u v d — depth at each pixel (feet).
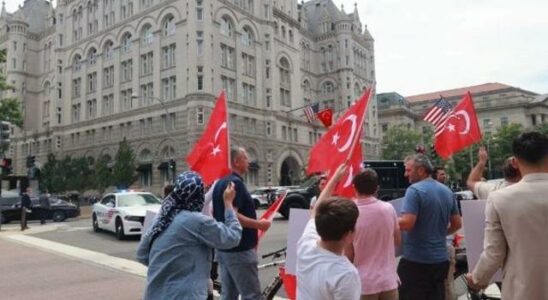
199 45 148.87
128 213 53.36
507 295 10.35
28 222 92.12
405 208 15.53
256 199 110.52
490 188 16.83
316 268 8.59
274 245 46.06
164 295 11.19
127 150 150.61
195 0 149.59
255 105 170.81
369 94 15.55
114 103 171.83
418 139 239.71
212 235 11.59
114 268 34.81
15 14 227.81
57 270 34.63
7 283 30.35
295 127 191.11
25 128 225.76
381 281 13.52
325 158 16.33
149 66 162.20
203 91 146.10
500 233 10.49
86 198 166.50
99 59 179.73
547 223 9.95
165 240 11.50
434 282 15.61
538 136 10.40
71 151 188.96
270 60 178.19
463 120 24.57
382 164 69.92
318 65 240.53
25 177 88.63
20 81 226.17
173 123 152.35
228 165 17.48
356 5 255.91
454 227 16.56
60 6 199.82
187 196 11.87
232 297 17.37
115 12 175.11
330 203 8.75
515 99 311.06
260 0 179.22
